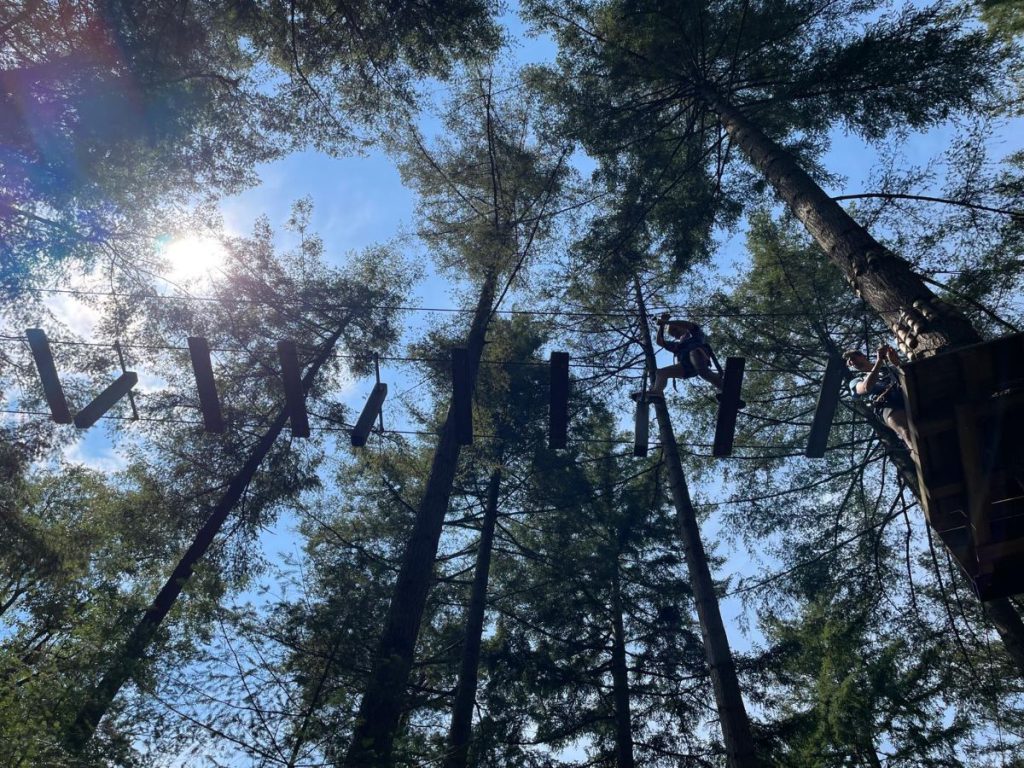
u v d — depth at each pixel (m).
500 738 8.00
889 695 8.42
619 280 11.39
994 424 4.54
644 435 7.41
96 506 11.49
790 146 10.88
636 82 11.23
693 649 13.00
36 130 8.71
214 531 10.71
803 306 11.85
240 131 11.07
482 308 12.62
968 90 8.97
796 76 10.09
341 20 10.97
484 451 13.31
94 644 7.39
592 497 13.92
